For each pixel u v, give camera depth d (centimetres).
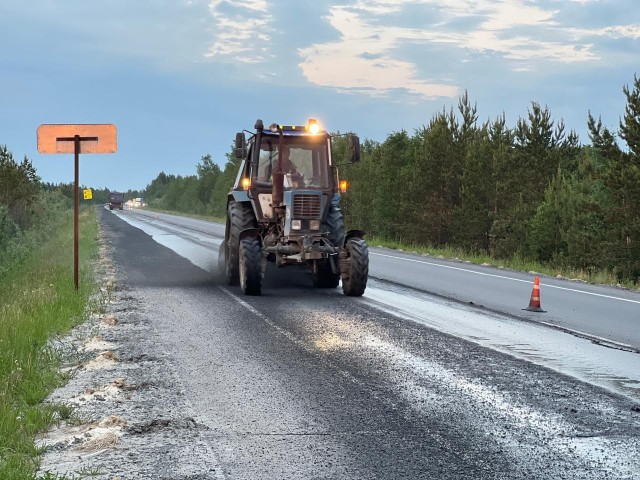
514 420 619
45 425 596
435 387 729
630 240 3184
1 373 768
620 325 1144
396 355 879
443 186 3991
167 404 664
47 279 1680
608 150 3244
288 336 1001
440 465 509
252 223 1606
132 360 848
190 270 2009
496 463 513
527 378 769
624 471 500
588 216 3500
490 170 3906
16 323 1023
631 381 760
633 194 3145
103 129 1407
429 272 2030
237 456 525
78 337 1001
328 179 1528
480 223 3850
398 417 626
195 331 1038
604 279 1947
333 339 980
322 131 1541
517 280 1852
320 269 1566
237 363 833
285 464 509
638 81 3123
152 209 13650
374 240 3784
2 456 520
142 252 2717
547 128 4275
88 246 2883
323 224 1491
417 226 3978
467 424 607
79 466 505
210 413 636
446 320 1151
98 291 1490
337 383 742
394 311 1241
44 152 1398
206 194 10819
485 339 989
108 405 661
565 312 1280
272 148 1549
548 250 3591
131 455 527
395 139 4447
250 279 1432
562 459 523
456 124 4122
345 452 535
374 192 4512
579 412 644
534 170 4200
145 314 1196
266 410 645
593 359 870
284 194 1487
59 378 764
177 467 502
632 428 598
